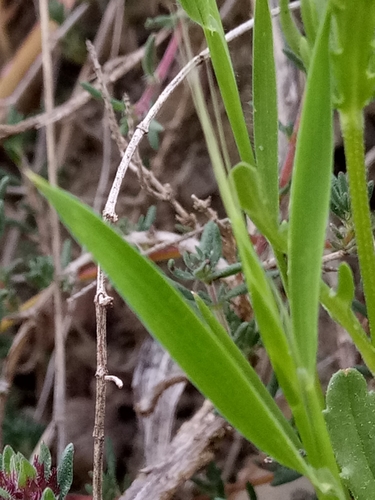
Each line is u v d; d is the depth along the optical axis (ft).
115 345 1.26
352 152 0.37
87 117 1.33
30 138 1.36
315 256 0.31
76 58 1.30
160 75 0.98
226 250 0.77
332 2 0.31
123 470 1.15
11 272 1.19
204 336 0.29
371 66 0.35
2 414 0.93
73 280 1.01
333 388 0.42
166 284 0.28
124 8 1.27
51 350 1.16
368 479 0.41
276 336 0.30
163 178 1.27
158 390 0.85
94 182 1.35
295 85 0.79
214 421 0.73
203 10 0.34
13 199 1.36
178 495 0.86
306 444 0.32
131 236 0.92
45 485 0.51
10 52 1.40
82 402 1.24
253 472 0.91
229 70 0.35
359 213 0.37
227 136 1.11
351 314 0.39
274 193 0.37
